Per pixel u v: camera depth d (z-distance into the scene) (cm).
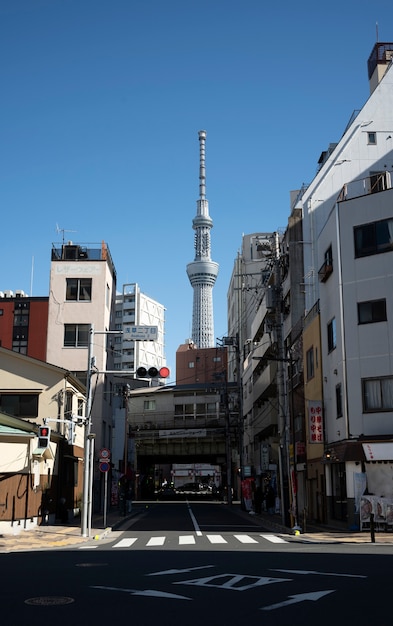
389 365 2686
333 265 2975
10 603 915
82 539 2328
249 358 6725
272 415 4803
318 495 3253
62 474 3219
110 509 4875
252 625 757
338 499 2880
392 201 2809
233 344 6284
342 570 1261
